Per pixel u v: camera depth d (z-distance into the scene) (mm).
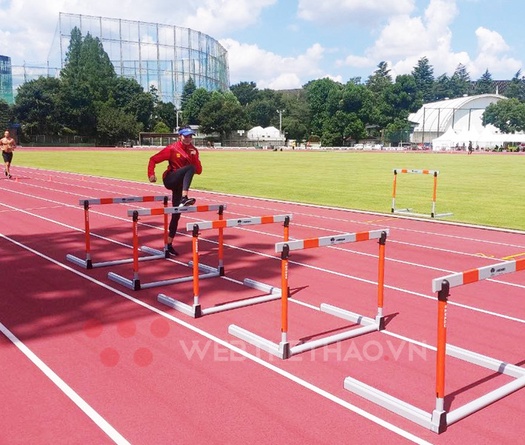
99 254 10008
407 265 9320
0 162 40938
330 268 9023
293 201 17938
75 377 4895
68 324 6246
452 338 5934
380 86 147875
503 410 4371
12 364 5168
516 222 14008
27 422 4145
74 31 97438
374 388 4566
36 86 80938
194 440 3912
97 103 87500
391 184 24500
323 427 4086
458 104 122562
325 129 110375
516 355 5512
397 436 3980
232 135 106062
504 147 88938
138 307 6855
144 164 38406
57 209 16062
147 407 4367
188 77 116812
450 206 17109
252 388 4695
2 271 8664
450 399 4555
